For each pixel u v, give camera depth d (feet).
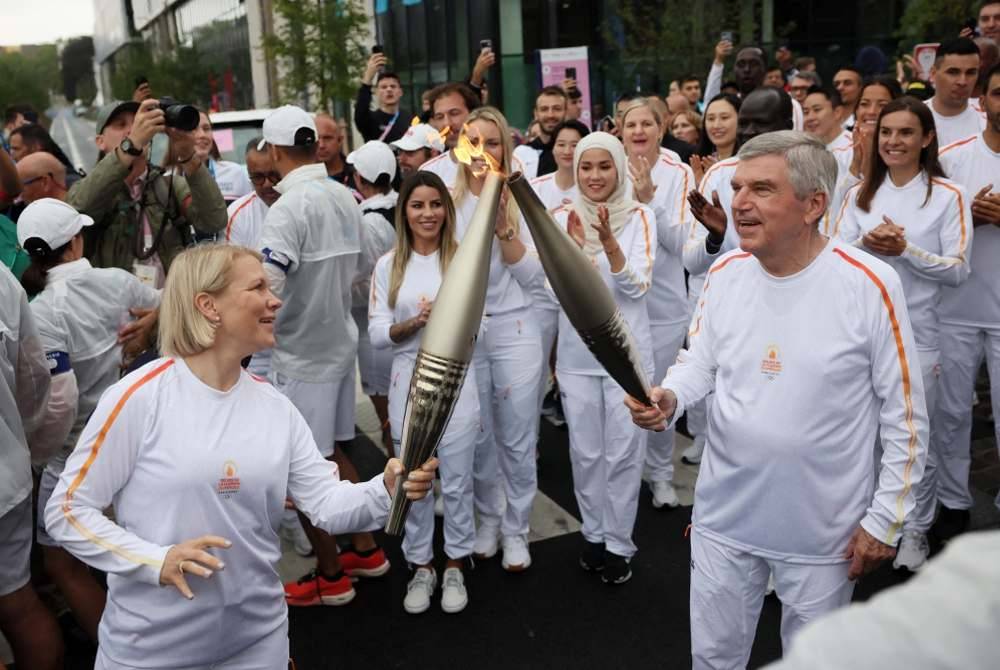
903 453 7.42
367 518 7.38
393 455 16.99
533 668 10.99
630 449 12.24
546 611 12.22
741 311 7.89
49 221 10.38
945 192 12.21
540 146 21.95
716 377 8.39
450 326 5.76
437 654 11.37
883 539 7.47
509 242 12.28
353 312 16.05
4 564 9.22
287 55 48.85
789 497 7.68
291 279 12.18
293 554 14.15
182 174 13.55
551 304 15.39
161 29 158.71
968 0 36.37
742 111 15.51
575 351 12.41
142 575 6.72
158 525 6.99
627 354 6.58
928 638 1.95
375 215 14.98
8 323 9.02
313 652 11.53
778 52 34.17
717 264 8.26
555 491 16.14
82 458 6.93
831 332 7.46
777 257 7.54
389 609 12.48
